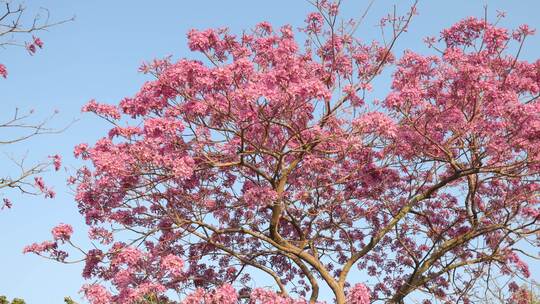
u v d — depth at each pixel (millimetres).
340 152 11789
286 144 11430
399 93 10820
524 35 11922
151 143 10195
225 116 10680
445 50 12008
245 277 13664
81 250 10688
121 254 10195
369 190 13258
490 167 11492
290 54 11180
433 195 14055
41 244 10633
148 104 10844
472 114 11656
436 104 12039
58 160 10906
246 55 11625
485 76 11266
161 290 9797
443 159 11852
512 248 12438
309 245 12680
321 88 9750
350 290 10016
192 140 11016
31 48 10367
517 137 11047
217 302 9219
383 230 12195
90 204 11164
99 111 10812
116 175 10383
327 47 12992
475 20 12125
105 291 9438
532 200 13688
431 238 14188
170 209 11758
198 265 13141
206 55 11125
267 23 12156
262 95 9602
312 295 11867
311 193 12859
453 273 12766
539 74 12477
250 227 13180
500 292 12453
